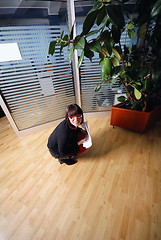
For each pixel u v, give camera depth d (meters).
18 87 1.40
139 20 0.95
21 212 0.93
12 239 0.81
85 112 2.01
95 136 1.63
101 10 0.70
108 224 0.84
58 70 1.51
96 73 1.64
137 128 1.53
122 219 0.86
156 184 1.05
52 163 1.32
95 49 0.79
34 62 1.37
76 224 0.85
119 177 1.13
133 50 1.36
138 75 1.12
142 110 1.42
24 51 1.28
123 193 1.00
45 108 1.72
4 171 1.27
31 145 1.60
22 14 1.13
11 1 1.04
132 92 1.39
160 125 1.74
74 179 1.14
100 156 1.35
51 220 0.88
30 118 1.70
